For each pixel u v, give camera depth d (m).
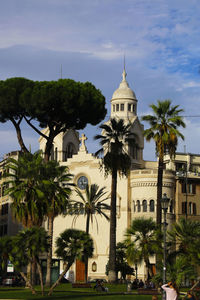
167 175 107.25
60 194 71.25
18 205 68.75
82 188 113.88
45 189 69.12
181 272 56.06
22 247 55.34
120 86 120.06
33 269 70.88
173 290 34.00
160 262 58.56
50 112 85.88
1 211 123.94
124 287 76.50
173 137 82.06
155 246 65.19
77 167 115.12
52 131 86.88
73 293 61.94
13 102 84.31
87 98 85.44
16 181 68.69
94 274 108.62
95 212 111.50
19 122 87.06
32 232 55.81
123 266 92.75
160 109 83.88
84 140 116.19
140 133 116.88
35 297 55.66
